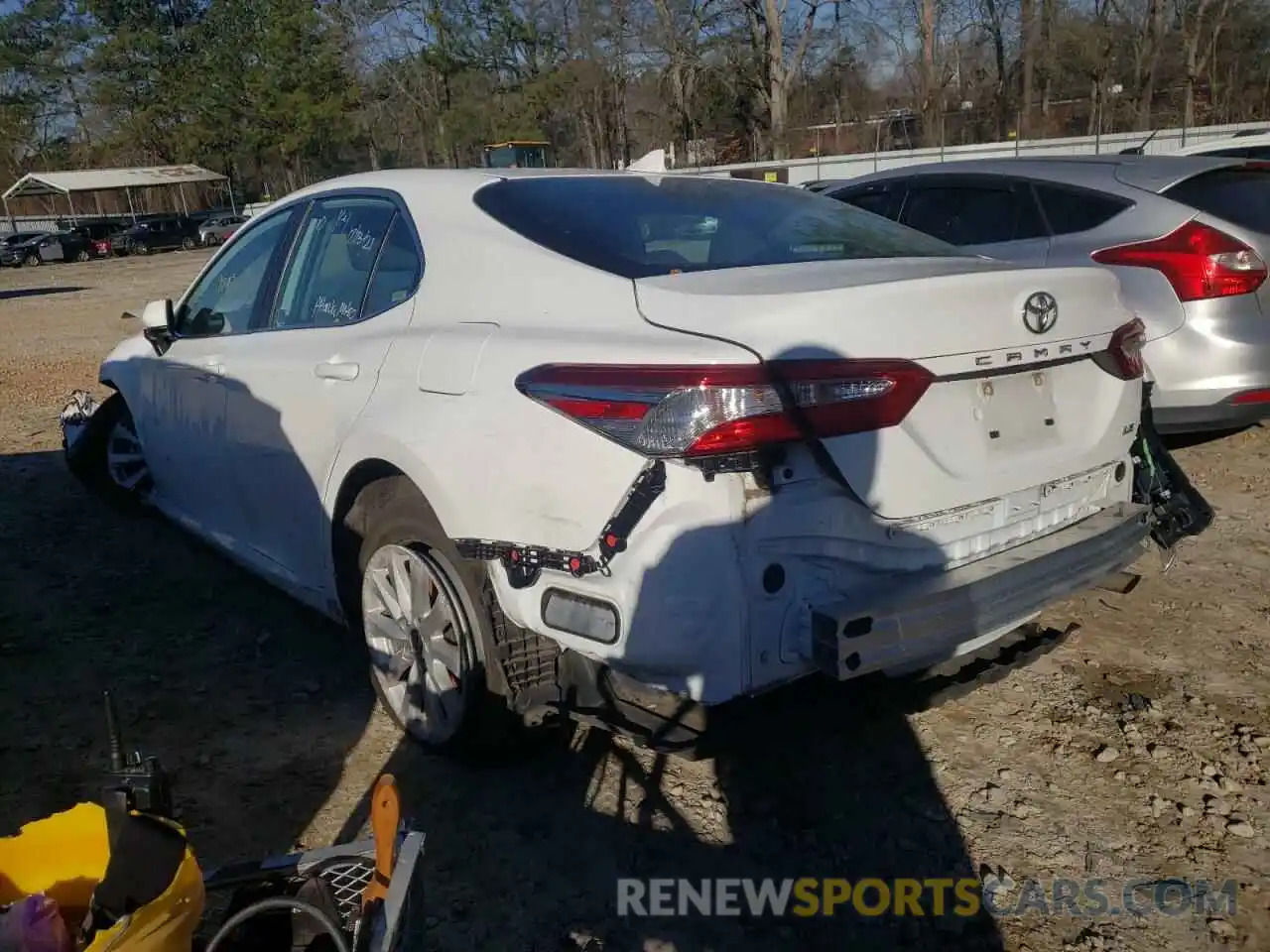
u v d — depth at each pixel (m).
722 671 2.53
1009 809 3.17
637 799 3.19
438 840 3.00
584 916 2.73
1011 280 2.88
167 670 4.01
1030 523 3.09
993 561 2.93
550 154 38.91
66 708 3.72
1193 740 3.52
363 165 66.19
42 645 4.21
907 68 47.12
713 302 2.63
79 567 5.07
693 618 2.48
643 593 2.52
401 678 3.41
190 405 4.52
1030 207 6.18
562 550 2.66
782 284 2.72
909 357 2.66
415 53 58.59
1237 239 5.46
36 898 1.76
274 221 4.30
